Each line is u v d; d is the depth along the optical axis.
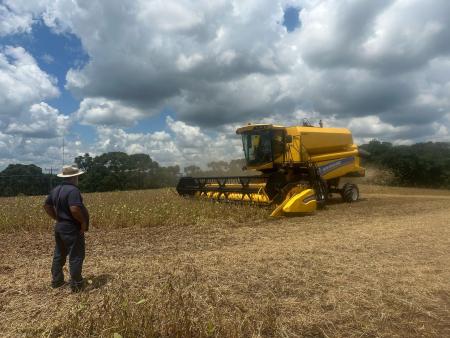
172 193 20.19
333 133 16.72
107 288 5.55
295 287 5.57
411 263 6.79
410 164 34.09
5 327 4.40
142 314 4.31
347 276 6.04
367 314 4.66
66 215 5.59
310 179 14.84
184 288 5.46
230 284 5.68
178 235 9.91
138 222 11.71
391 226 10.76
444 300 5.12
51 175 34.81
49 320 4.51
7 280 6.16
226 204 13.84
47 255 8.09
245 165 16.27
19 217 12.34
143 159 42.12
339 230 10.18
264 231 10.23
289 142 14.88
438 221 11.77
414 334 4.21
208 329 3.97
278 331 4.25
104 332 4.01
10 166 39.44
